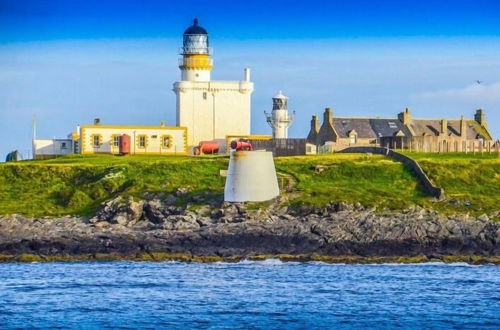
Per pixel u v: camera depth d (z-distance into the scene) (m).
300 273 120.62
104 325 94.56
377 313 100.00
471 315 99.38
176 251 131.75
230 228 135.12
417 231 133.88
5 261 128.88
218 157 170.00
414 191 152.88
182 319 96.94
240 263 127.81
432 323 96.38
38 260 129.25
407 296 107.75
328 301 105.25
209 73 189.88
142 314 98.69
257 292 109.06
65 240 132.88
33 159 182.62
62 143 186.50
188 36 189.00
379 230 133.75
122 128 180.00
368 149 177.12
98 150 179.50
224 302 104.25
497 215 142.25
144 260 129.62
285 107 191.00
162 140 181.00
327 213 141.50
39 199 153.50
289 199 145.88
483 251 133.00
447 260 129.88
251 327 94.38
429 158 166.88
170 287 111.44
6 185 157.75
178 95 187.25
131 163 161.62
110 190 153.50
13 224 140.62
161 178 156.00
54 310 100.19
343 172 158.88
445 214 140.75
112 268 123.81
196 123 187.62
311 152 186.38
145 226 141.25
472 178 159.00
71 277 117.25
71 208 150.12
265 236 133.25
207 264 127.38
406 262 129.12
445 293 109.31
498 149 186.88
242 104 189.12
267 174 146.75
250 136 187.00
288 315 99.00
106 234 135.12
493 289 111.62
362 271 122.44
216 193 149.88
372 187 153.88
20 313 98.94
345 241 132.38
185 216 141.00
